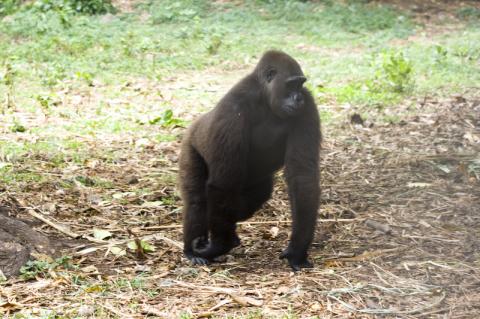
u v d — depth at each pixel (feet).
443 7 90.02
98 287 22.29
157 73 58.75
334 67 61.31
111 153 37.88
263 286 22.93
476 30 79.87
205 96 51.62
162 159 37.37
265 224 29.37
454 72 58.08
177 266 25.02
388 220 29.17
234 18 80.38
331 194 32.45
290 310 20.80
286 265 25.13
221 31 74.02
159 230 28.60
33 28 70.79
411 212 30.07
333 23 80.59
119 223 29.14
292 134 24.45
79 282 23.11
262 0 86.07
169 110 44.39
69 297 21.81
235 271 24.61
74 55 63.31
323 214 30.14
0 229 24.77
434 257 25.35
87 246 26.68
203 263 25.13
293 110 23.71
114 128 42.50
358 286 22.58
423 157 36.63
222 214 24.22
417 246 26.48
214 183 24.09
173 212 30.32
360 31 78.74
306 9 84.48
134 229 28.53
